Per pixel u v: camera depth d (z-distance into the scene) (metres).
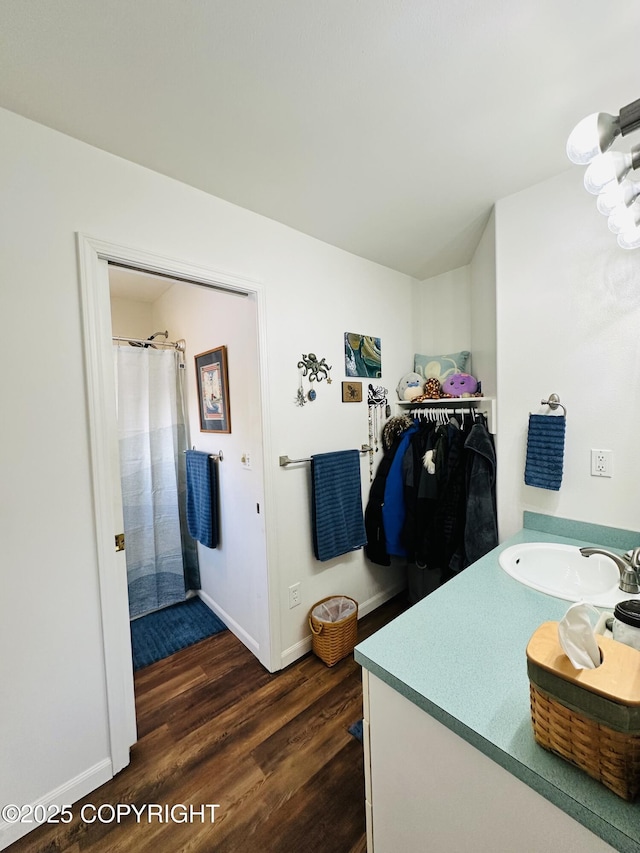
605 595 1.11
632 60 0.98
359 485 2.23
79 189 1.25
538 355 1.65
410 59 0.98
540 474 1.62
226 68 0.99
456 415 2.22
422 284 2.71
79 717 1.28
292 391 1.94
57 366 1.22
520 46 0.94
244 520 2.12
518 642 0.91
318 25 0.88
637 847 0.49
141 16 0.85
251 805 1.25
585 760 0.56
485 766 0.67
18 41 0.90
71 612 1.26
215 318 2.33
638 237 1.18
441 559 2.08
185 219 1.52
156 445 2.67
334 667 1.95
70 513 1.25
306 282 1.98
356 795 1.28
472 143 1.33
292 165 1.42
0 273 1.12
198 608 2.66
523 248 1.66
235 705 1.70
